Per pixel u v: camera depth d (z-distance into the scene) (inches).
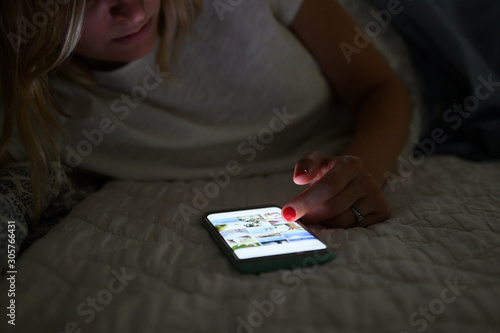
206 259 17.2
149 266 16.7
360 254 16.8
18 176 20.7
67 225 19.5
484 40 28.5
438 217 18.7
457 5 28.4
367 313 14.4
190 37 24.3
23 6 20.0
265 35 24.4
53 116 23.5
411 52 27.7
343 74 25.7
